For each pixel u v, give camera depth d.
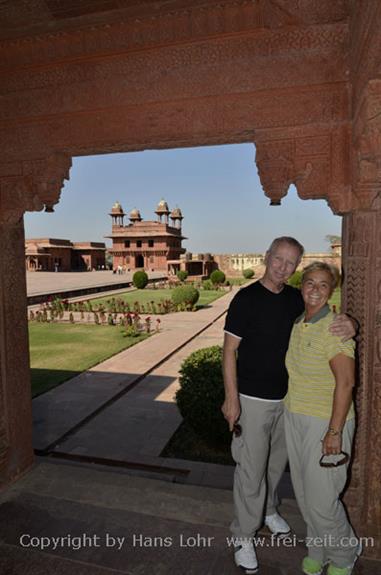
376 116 1.63
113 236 43.66
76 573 2.02
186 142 2.41
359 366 2.15
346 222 2.28
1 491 2.73
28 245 41.88
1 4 2.31
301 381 1.88
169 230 44.41
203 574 2.00
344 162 2.11
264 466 2.06
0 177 2.65
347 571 1.93
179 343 9.50
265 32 2.14
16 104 2.57
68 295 20.39
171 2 2.21
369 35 1.49
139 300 19.39
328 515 1.86
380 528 2.14
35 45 2.48
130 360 7.79
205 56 2.25
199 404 3.83
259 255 38.97
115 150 2.57
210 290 25.86
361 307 2.13
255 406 2.04
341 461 1.81
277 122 2.18
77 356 8.17
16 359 2.92
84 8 2.28
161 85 2.32
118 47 2.35
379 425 2.11
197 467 3.68
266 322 2.03
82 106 2.45
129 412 5.13
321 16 2.06
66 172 2.69
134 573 2.01
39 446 4.12
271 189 2.22
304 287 1.88
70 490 2.74
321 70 2.10
